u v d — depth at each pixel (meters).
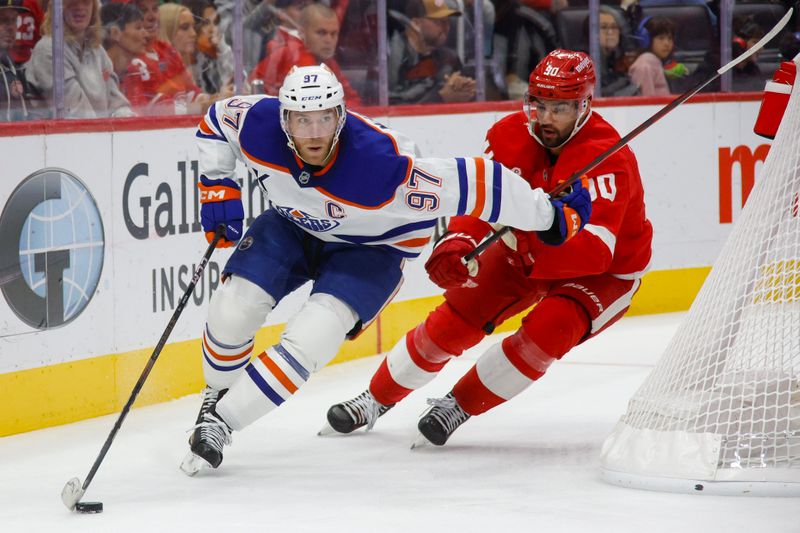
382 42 19.52
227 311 11.01
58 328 13.99
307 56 18.44
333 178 10.12
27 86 14.49
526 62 21.53
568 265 11.21
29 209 13.58
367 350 18.56
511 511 9.78
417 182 10.13
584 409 14.47
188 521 9.56
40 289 13.74
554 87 11.09
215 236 11.05
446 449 12.40
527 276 11.88
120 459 12.12
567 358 18.17
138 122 14.95
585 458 11.86
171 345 15.52
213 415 11.16
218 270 16.25
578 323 11.63
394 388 12.83
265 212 11.60
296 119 9.75
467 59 20.77
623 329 21.06
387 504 10.09
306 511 9.84
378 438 12.96
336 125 9.90
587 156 11.32
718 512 9.59
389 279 11.21
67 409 14.12
